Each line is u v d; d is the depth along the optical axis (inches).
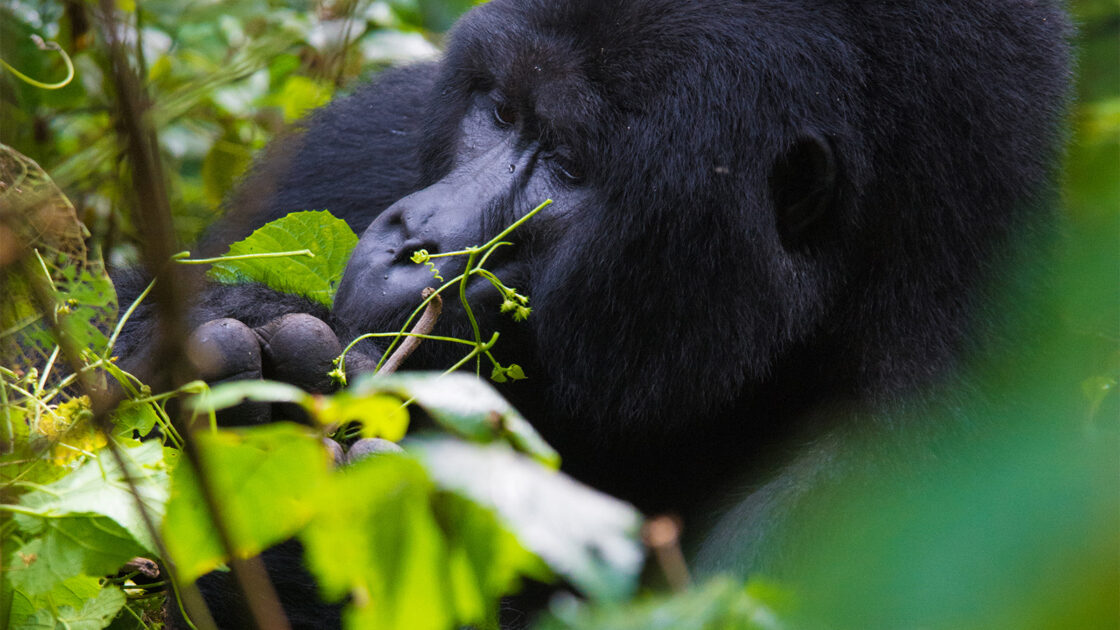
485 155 200.1
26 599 132.3
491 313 193.0
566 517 78.8
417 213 187.3
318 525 86.7
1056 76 213.5
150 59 324.2
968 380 197.3
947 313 199.2
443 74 212.8
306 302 190.1
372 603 87.6
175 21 329.4
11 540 119.6
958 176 197.8
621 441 206.8
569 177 197.3
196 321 174.1
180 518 95.8
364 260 182.9
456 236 187.0
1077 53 229.9
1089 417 177.3
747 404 209.2
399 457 82.7
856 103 196.9
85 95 274.7
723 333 195.8
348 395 92.4
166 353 83.7
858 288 204.8
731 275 193.5
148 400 133.5
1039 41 211.0
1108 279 95.0
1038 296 202.1
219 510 87.8
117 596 137.5
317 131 273.1
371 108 267.7
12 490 121.1
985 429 194.2
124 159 216.1
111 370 138.8
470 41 204.8
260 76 335.0
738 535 193.3
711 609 88.1
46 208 132.4
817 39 195.3
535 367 201.2
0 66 125.0
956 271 198.8
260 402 152.2
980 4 203.3
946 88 197.0
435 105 213.9
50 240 135.7
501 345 196.1
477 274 189.9
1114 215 95.7
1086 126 277.9
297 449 94.4
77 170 206.2
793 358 207.2
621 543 79.2
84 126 306.5
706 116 188.5
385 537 85.3
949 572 79.2
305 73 338.0
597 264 193.3
